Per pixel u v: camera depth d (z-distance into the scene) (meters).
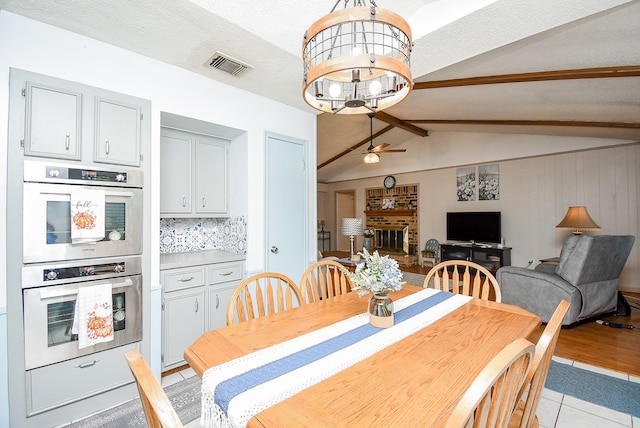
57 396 1.83
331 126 6.19
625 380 2.28
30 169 1.76
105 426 1.83
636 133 4.12
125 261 2.10
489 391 0.66
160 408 0.63
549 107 3.58
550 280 3.22
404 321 1.52
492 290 4.91
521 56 2.36
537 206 5.61
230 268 2.79
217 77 2.62
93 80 2.02
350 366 1.07
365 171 8.55
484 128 5.58
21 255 1.73
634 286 4.69
